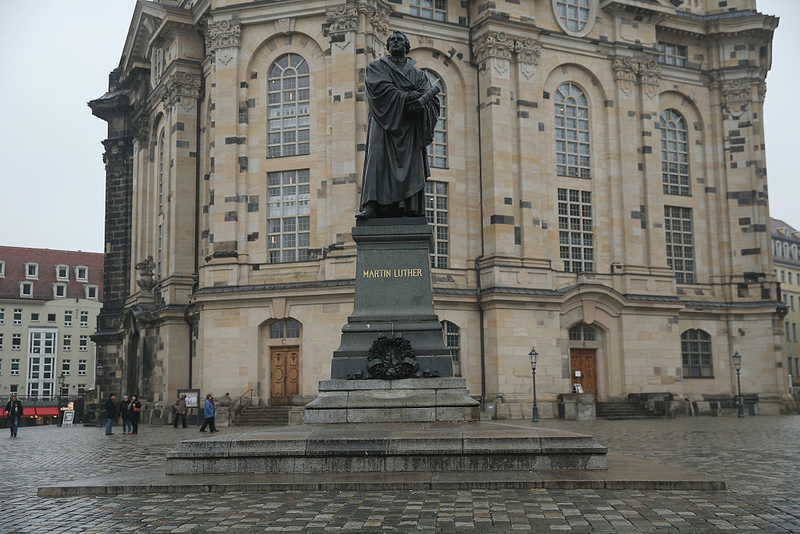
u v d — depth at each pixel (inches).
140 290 2420.0
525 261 2049.7
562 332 2075.5
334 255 1860.2
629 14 2281.0
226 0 2014.0
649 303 2159.2
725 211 2427.4
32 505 496.7
